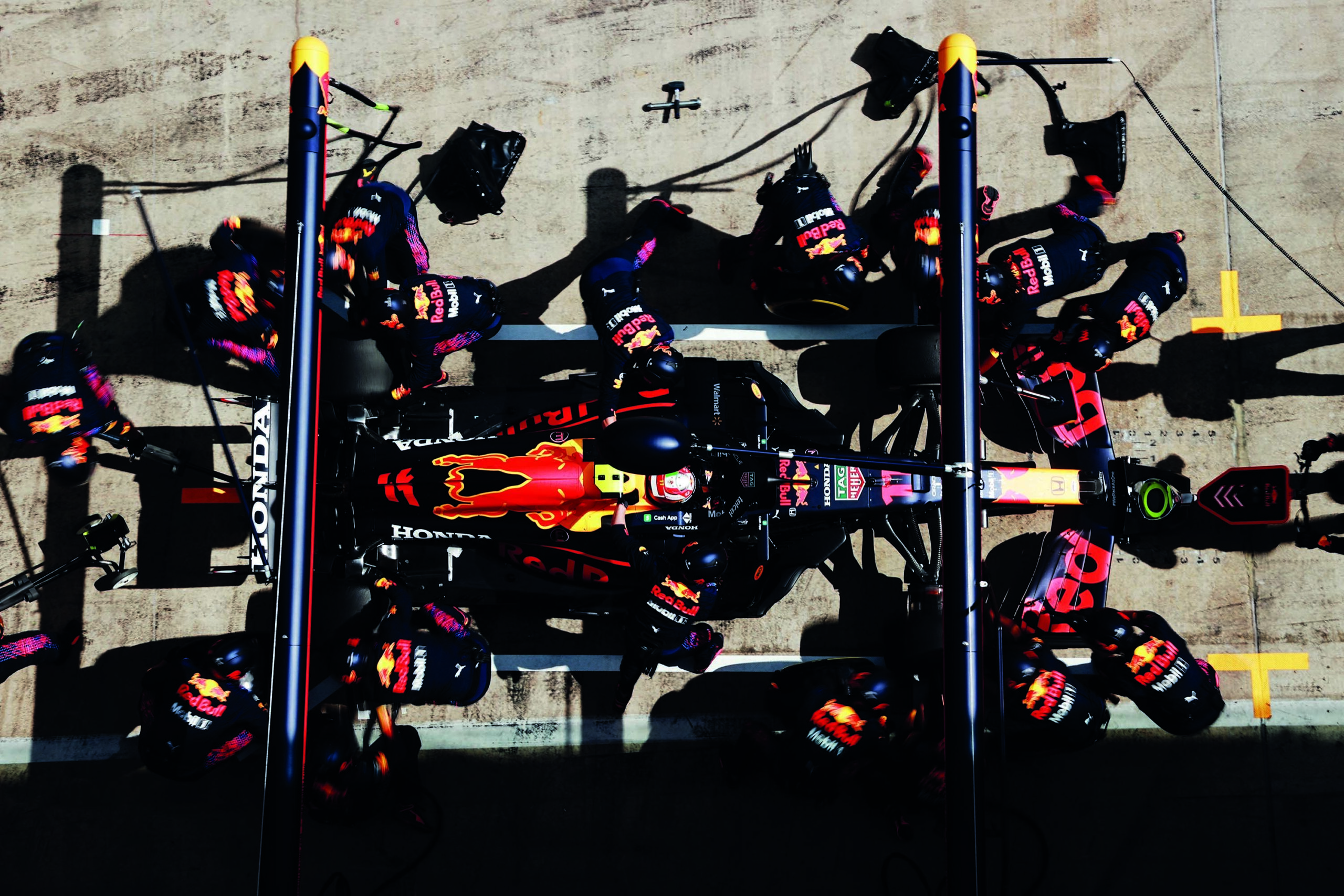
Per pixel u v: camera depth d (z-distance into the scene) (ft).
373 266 17.88
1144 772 20.43
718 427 18.19
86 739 20.40
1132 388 21.17
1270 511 18.70
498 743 20.44
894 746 18.85
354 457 17.88
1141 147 21.47
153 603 20.62
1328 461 20.84
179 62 21.52
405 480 17.48
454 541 18.37
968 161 15.03
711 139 21.42
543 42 21.56
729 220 21.29
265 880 14.20
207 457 20.93
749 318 21.17
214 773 20.31
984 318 19.40
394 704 20.04
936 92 21.26
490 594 20.06
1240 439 21.06
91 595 20.66
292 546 14.78
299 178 15.48
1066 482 18.47
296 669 14.64
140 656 20.54
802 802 20.24
